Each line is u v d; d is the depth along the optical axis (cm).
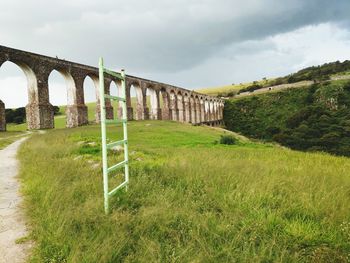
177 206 564
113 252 382
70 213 484
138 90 5400
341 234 466
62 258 373
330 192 630
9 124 7256
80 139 1884
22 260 380
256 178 751
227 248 406
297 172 882
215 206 586
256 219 508
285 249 406
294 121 7088
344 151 4347
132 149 1571
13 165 1088
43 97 3466
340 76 9931
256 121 8894
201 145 2308
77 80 3972
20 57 3192
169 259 380
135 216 507
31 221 502
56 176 743
